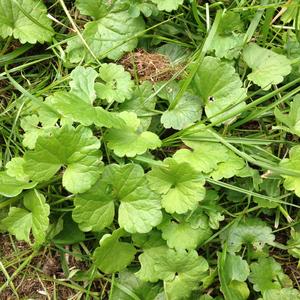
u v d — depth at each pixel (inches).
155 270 6.2
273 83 6.7
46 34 7.1
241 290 6.4
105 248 6.0
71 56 7.1
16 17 7.1
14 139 6.9
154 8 7.1
